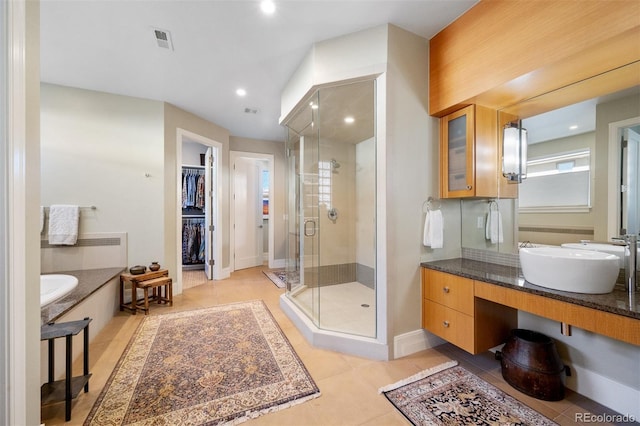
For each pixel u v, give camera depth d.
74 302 1.98
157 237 3.34
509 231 2.05
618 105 1.54
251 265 5.30
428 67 2.17
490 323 1.82
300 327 2.45
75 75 2.72
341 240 3.49
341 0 1.75
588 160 1.66
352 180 3.49
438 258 2.23
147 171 3.29
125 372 1.82
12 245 0.90
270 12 1.86
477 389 1.65
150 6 1.80
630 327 1.11
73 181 2.98
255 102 3.41
